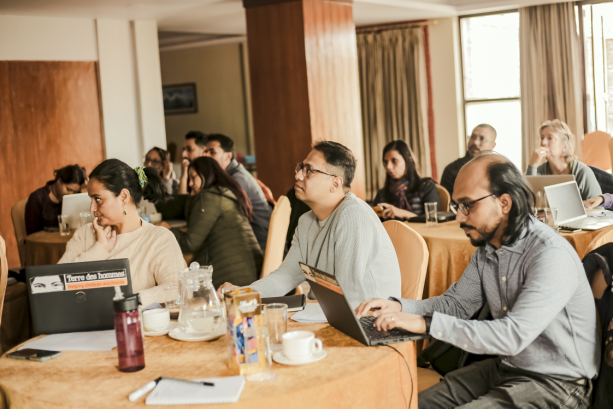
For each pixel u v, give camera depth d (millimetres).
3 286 2361
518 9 7348
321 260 1943
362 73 8117
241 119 9539
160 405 1164
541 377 1556
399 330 1547
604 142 6527
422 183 4289
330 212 1985
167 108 9969
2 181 5988
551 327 1541
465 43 7820
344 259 1843
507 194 1534
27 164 6105
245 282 3299
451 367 1953
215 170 3416
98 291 1673
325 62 5789
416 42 7809
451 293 1805
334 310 1533
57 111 6238
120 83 6582
